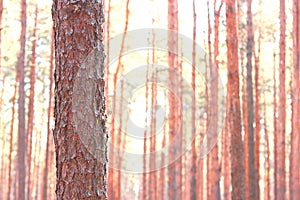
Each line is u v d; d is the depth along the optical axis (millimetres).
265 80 19688
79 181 3107
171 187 15406
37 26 18109
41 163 24734
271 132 21438
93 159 3131
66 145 3143
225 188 17312
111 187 12883
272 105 20328
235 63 10617
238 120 10258
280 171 15297
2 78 19656
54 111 3242
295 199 15188
